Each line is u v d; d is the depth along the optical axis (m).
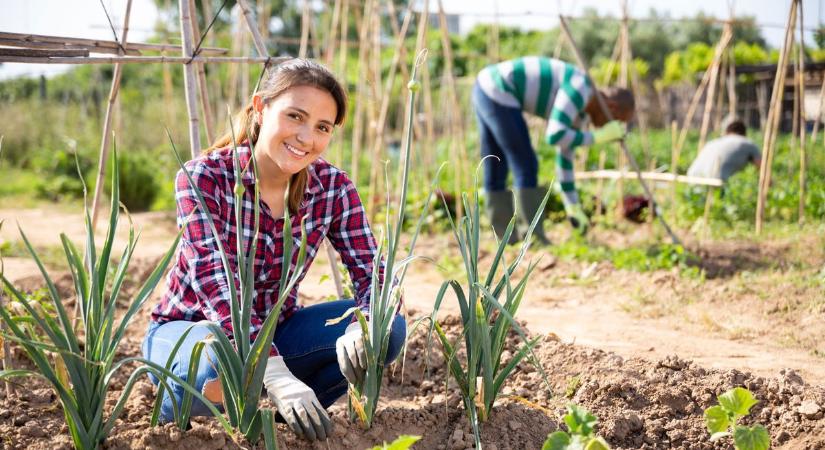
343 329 2.45
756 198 7.18
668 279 4.96
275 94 2.21
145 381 2.94
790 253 5.59
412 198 7.57
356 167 7.44
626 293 4.79
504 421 2.53
